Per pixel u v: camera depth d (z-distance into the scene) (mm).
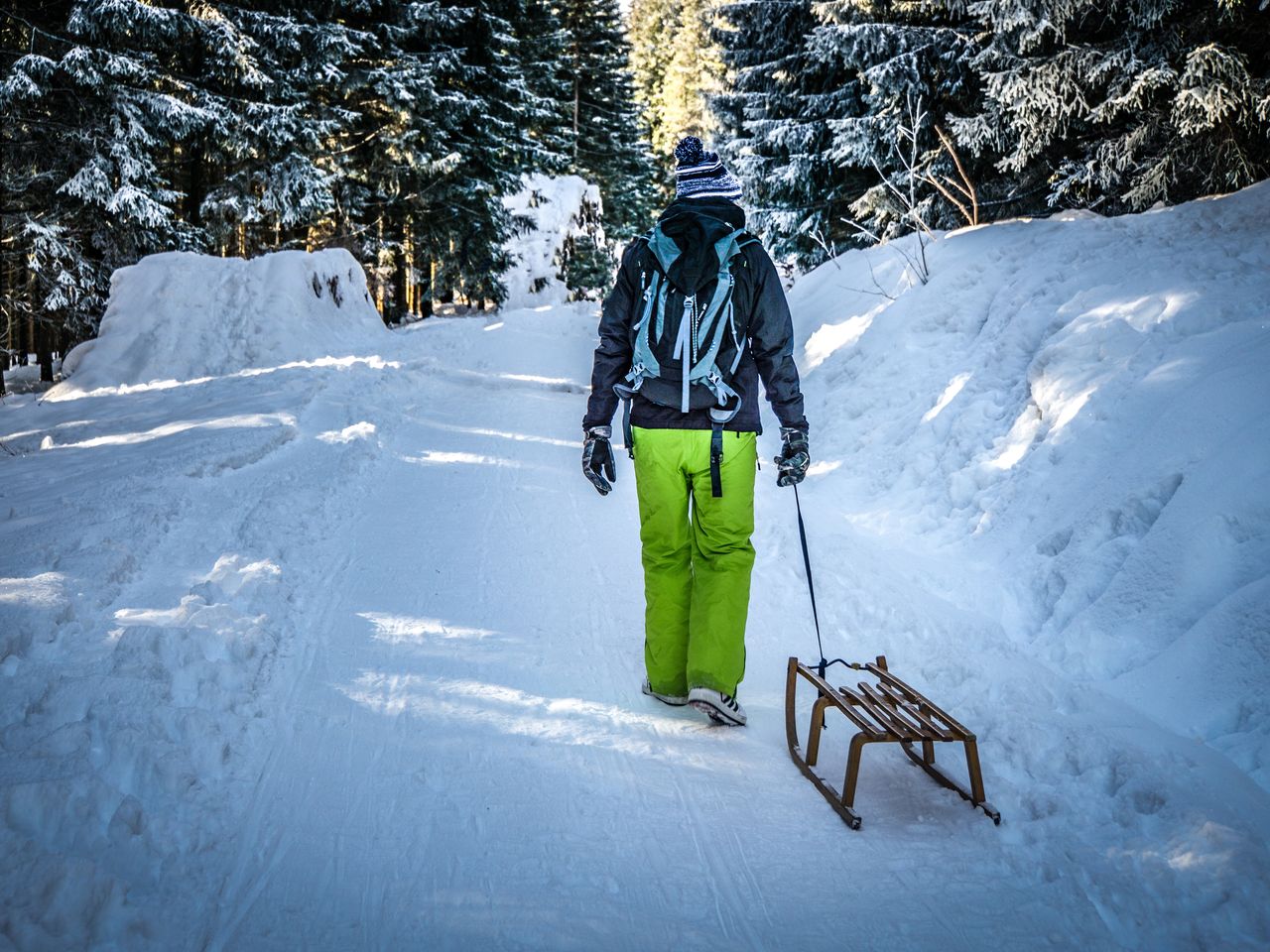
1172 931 2395
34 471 7215
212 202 22234
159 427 8945
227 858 2695
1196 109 9586
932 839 2908
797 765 3389
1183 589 3893
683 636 3746
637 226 49406
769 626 4695
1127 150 10969
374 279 26562
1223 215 6969
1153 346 5527
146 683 3482
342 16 24969
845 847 2873
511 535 6004
